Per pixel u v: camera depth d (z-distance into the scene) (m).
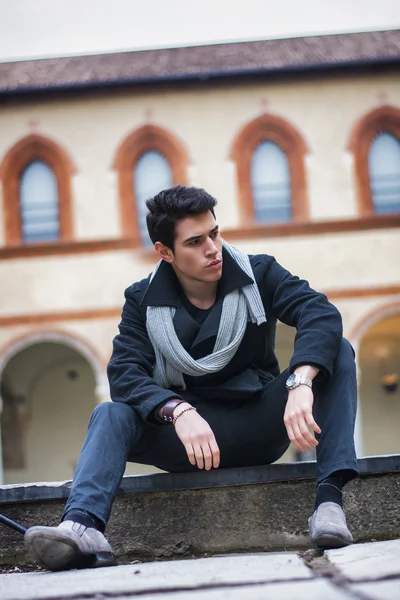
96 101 20.52
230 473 3.54
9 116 20.47
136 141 20.41
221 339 3.37
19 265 20.14
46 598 2.17
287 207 20.27
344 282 19.98
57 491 3.66
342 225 20.14
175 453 3.42
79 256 20.16
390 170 20.28
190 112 20.47
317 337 3.22
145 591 2.20
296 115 20.44
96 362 19.88
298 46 21.12
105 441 3.16
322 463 3.12
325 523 2.94
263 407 3.39
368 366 21.59
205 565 2.71
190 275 3.37
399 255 20.02
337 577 2.20
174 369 3.40
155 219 3.38
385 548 2.67
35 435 21.55
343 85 20.44
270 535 3.59
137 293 3.53
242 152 20.34
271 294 3.47
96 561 2.94
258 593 2.03
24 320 19.97
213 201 3.38
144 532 3.60
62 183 20.33
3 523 3.54
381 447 21.41
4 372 21.47
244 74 20.39
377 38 21.16
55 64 21.16
